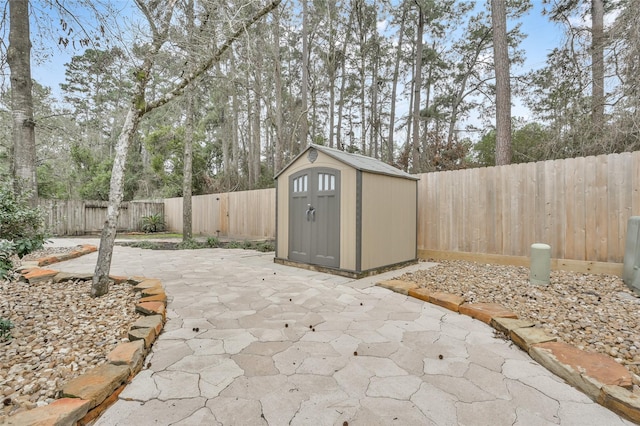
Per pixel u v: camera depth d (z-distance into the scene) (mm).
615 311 2912
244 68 7871
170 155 16406
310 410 1592
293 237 5633
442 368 2029
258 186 15516
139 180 17844
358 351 2270
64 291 3652
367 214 4688
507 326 2535
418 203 6305
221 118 18062
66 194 14656
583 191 4520
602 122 5766
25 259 5367
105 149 17594
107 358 1940
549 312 2955
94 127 10922
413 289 3711
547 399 1696
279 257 5930
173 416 1538
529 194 5023
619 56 5605
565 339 2383
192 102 9367
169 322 2818
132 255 6945
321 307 3285
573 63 7703
